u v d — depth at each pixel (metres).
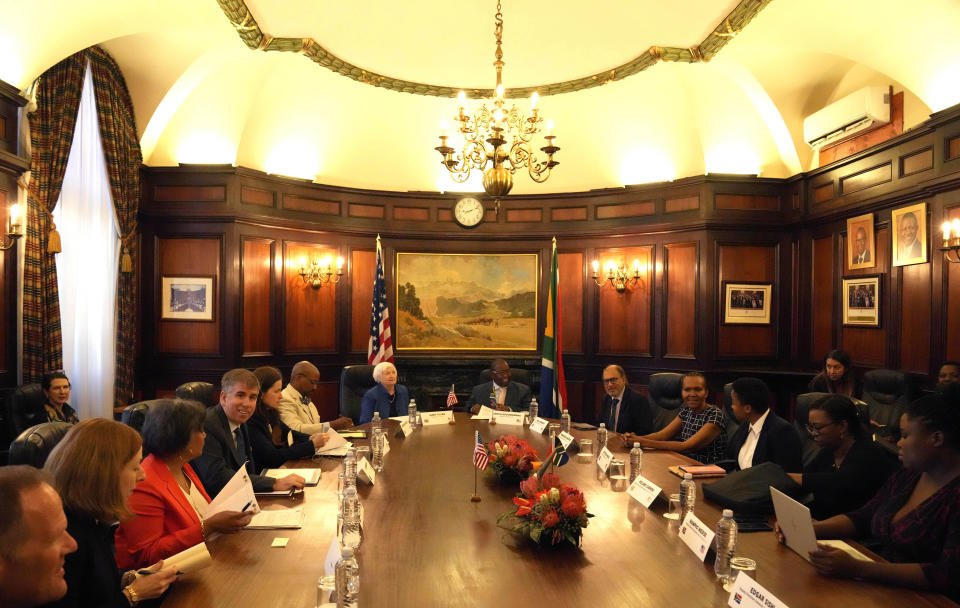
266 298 6.73
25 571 1.23
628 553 1.97
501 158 3.81
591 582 1.75
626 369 7.23
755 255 6.83
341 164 7.25
